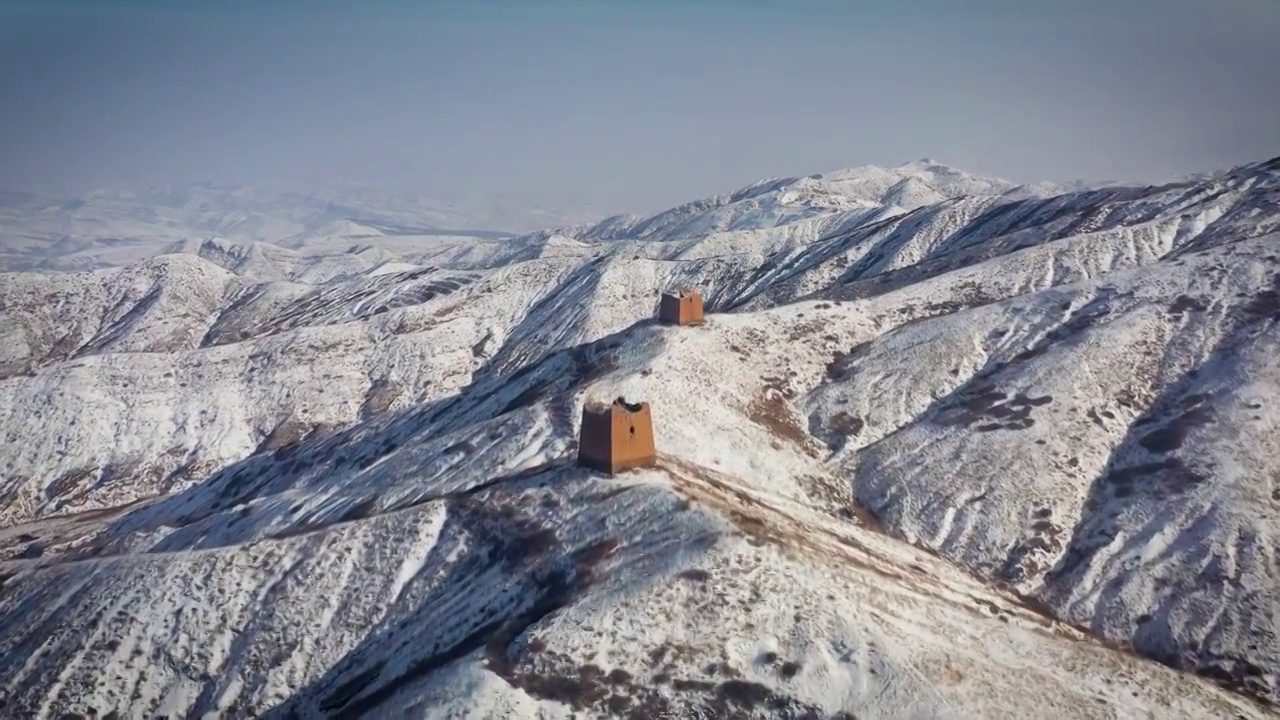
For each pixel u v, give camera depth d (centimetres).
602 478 5141
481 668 3794
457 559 4809
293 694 4291
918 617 4156
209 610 4734
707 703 3603
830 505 5847
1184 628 4769
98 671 4491
